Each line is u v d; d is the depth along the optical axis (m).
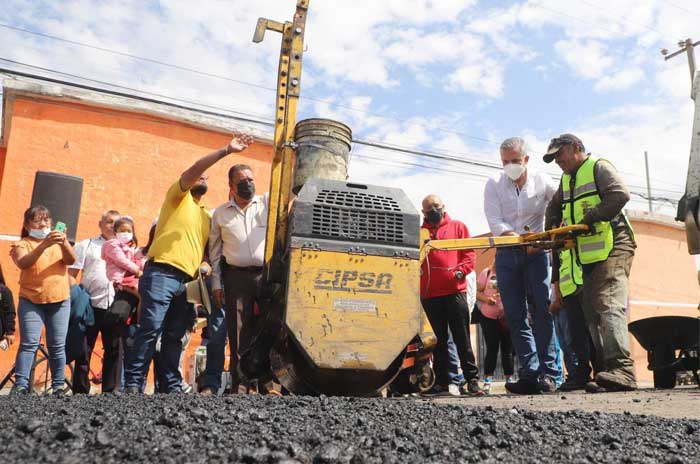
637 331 5.82
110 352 5.51
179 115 11.88
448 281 5.33
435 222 5.57
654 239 18.14
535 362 4.90
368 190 3.66
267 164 12.59
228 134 12.39
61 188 6.53
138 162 11.56
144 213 11.50
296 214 3.43
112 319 5.32
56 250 5.07
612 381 4.24
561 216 5.02
